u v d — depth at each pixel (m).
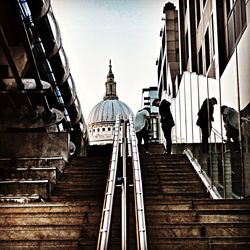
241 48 11.86
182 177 12.64
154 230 7.61
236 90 11.80
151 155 14.74
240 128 10.95
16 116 16.39
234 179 10.88
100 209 8.74
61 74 20.36
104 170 13.48
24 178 12.95
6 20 14.48
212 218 8.13
